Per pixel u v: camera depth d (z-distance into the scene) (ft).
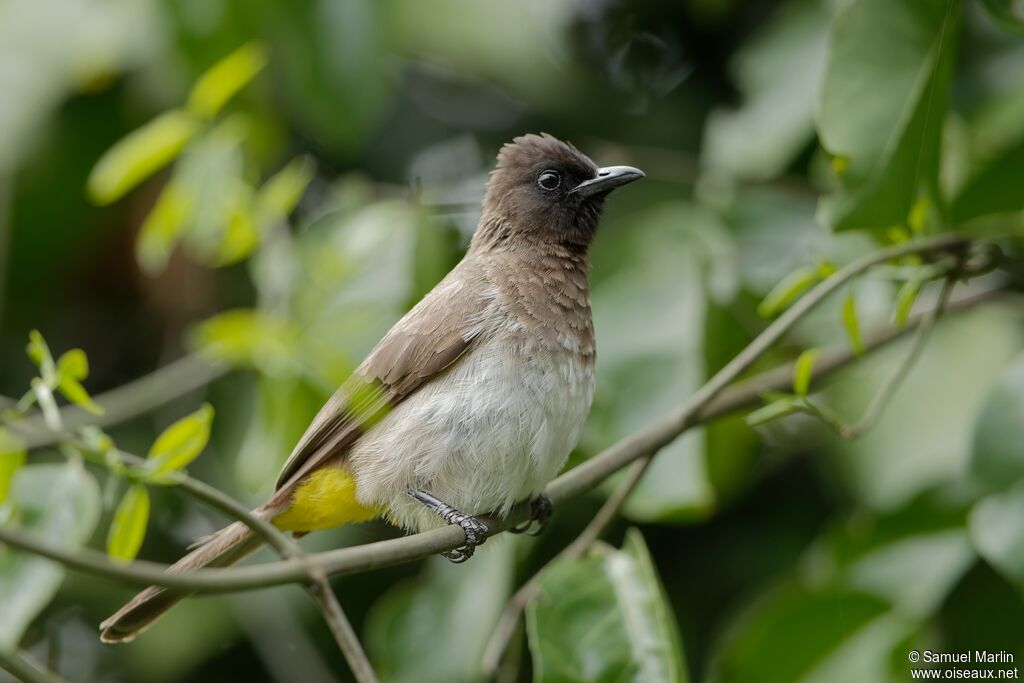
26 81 38.47
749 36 43.73
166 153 35.96
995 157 34.42
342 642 23.73
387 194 41.78
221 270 44.32
